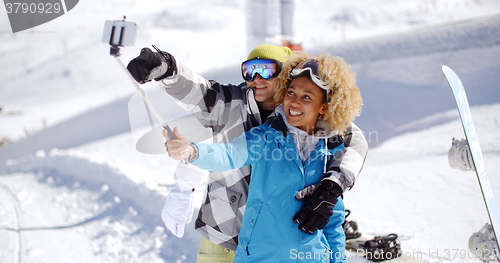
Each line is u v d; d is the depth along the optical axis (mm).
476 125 8133
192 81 1797
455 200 3953
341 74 1551
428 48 23594
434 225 3324
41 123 31016
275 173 1510
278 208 1494
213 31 116375
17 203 5332
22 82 60906
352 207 4160
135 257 3293
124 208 4531
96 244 3631
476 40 22500
